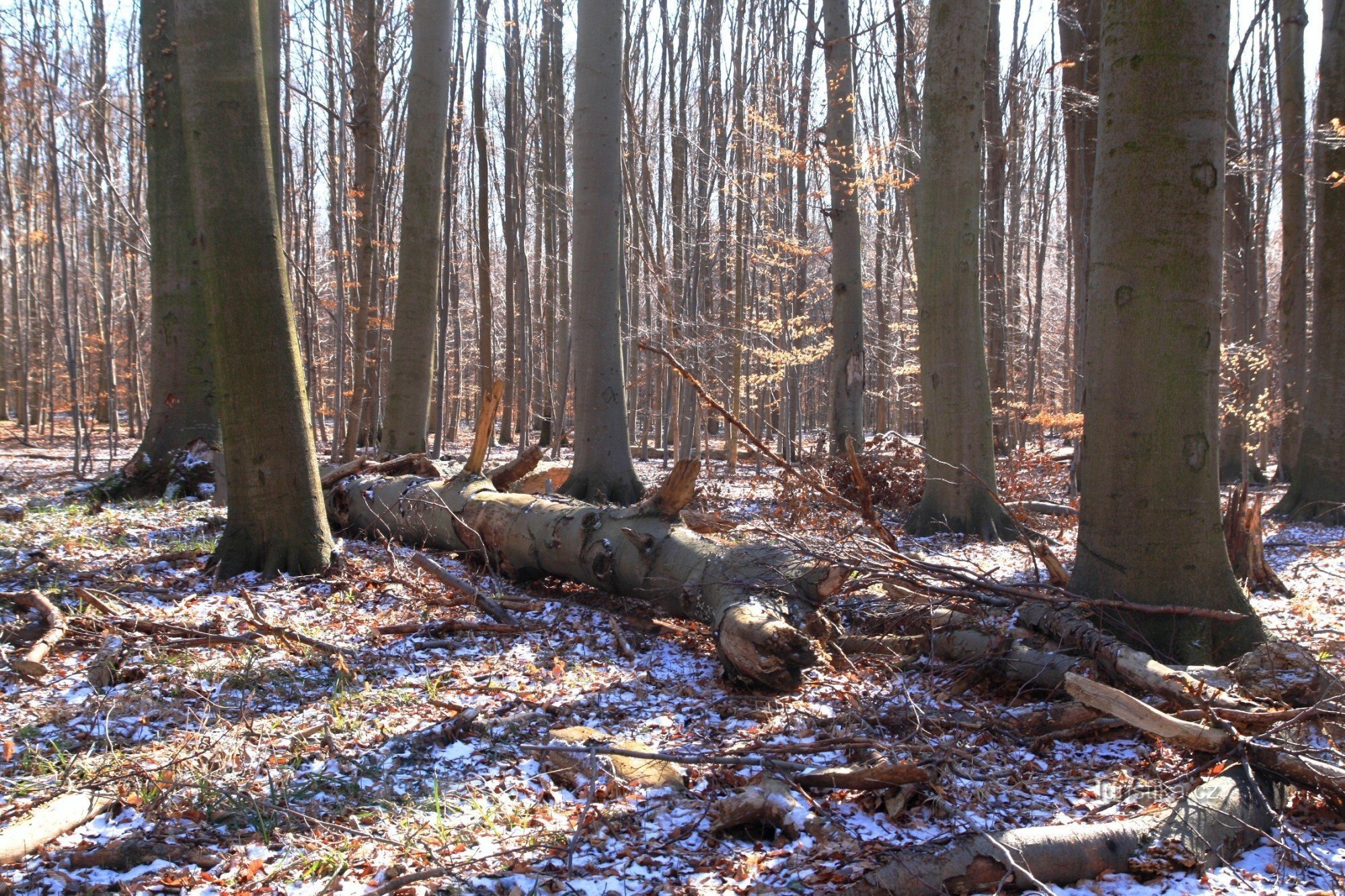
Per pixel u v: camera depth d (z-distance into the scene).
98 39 21.25
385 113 20.73
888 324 22.89
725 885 2.58
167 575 6.34
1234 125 12.58
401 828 2.97
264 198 6.20
